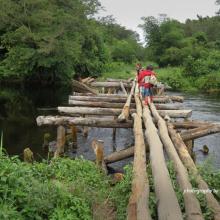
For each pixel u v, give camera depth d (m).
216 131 10.65
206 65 41.00
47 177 7.38
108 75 39.75
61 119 10.92
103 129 16.78
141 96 14.36
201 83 37.53
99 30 44.44
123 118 10.95
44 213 5.30
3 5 30.58
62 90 33.00
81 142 14.38
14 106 23.06
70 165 8.10
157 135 8.80
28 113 20.77
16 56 31.44
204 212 5.29
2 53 35.16
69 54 31.36
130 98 14.69
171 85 37.50
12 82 34.94
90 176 7.64
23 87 33.69
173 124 11.20
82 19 33.31
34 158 12.16
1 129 16.36
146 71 14.39
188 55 47.00
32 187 5.50
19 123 17.83
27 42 31.66
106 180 7.79
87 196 6.20
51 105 24.00
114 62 50.03
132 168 7.02
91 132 16.14
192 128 11.17
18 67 31.98
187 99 28.66
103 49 43.00
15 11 31.05
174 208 4.94
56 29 30.97
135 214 5.04
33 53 30.80
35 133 15.78
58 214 5.32
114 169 10.61
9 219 4.77
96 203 6.18
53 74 34.41
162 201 5.18
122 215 5.57
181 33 56.69
